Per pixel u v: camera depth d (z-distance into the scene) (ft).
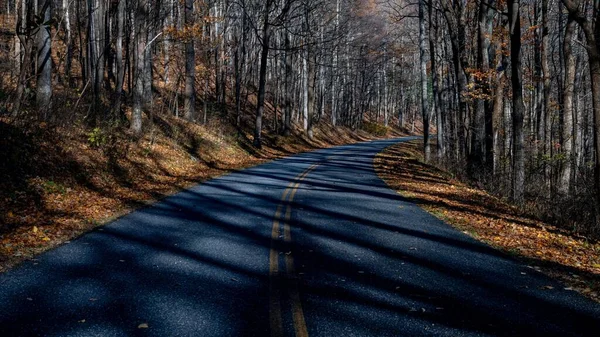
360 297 17.22
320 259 22.25
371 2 154.92
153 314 15.07
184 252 22.79
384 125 243.19
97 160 44.62
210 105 112.68
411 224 31.50
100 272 19.34
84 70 85.51
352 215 33.86
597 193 36.60
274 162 80.48
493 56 71.36
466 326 14.87
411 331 14.30
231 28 129.70
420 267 21.49
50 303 15.76
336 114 203.62
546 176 70.23
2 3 127.75
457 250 25.03
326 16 144.77
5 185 30.99
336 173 63.57
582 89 95.20
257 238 26.09
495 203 44.80
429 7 83.35
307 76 144.97
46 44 46.57
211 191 44.19
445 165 77.61
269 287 18.06
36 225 26.81
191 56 88.43
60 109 47.57
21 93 40.98
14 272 19.02
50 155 38.81
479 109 67.15
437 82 85.71
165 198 39.50
